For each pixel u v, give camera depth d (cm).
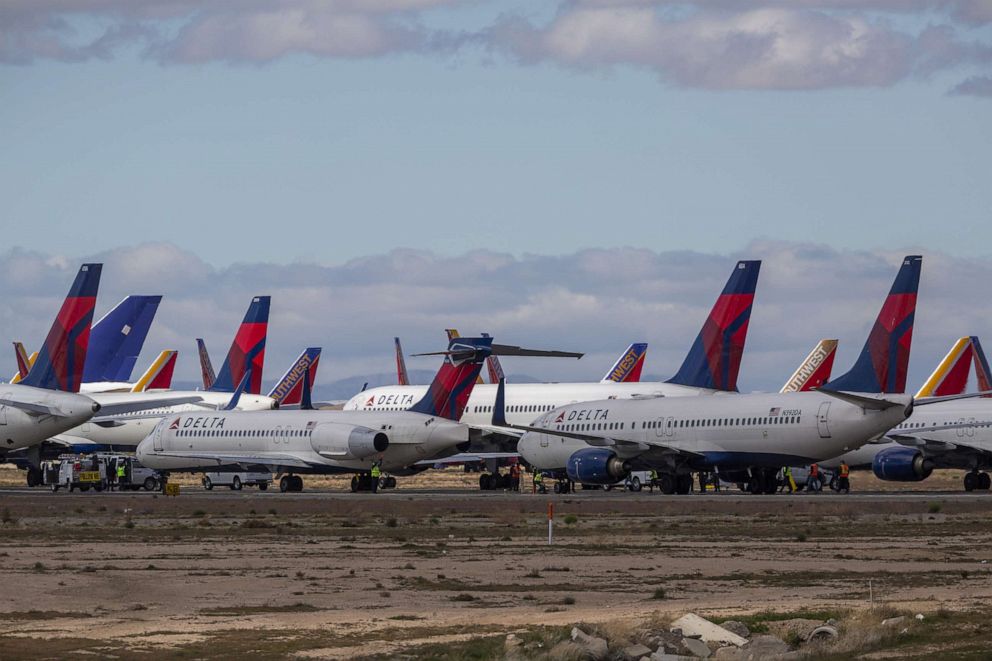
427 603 11844
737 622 9862
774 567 14662
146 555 16112
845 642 9369
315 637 9775
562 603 11831
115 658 8906
